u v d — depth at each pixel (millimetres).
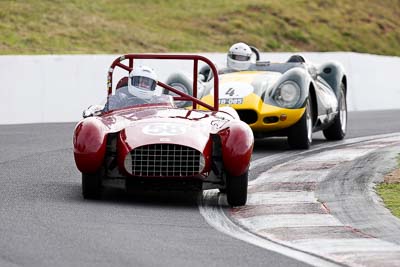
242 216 28312
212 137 30031
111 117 31766
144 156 29109
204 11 107188
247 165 29422
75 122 59906
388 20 117438
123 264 21000
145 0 107750
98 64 62844
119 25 96938
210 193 32562
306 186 33875
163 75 66312
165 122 30438
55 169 37406
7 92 59219
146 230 25312
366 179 35219
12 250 22031
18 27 88812
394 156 41031
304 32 106500
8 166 37938
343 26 111250
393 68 79000
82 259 21359
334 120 49000
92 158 29141
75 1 100750
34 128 54938
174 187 29500
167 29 99750
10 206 28266
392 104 78312
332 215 28453
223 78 45875
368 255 22906
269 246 23859
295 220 27641
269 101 44000
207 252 22750
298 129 44312
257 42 101375
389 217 28094
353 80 74500
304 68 46906
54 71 60875
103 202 29734
